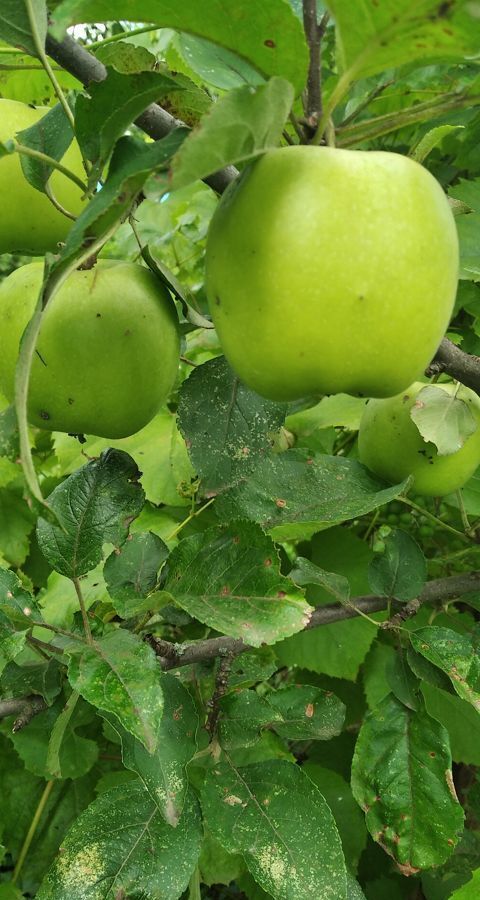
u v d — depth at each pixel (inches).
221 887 26.3
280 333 9.1
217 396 13.0
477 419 16.3
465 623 21.0
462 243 17.8
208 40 9.4
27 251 14.7
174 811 11.4
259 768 13.0
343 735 22.2
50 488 24.1
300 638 20.4
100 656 10.9
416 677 14.5
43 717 14.8
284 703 14.5
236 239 9.1
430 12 7.8
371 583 14.9
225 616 11.1
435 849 13.5
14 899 17.4
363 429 17.8
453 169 24.0
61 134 11.8
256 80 13.5
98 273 12.1
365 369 9.4
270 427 13.0
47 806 20.4
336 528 21.9
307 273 8.8
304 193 8.8
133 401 12.4
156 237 28.7
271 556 11.5
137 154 8.6
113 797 12.9
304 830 12.2
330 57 23.1
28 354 8.1
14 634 11.8
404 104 22.5
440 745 14.1
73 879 12.1
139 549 13.6
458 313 22.9
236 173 11.7
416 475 17.1
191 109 12.1
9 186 13.4
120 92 10.2
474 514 19.8
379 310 8.9
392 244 8.8
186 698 12.4
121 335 11.8
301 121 9.9
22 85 20.0
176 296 13.0
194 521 21.3
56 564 12.6
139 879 12.1
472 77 19.8
